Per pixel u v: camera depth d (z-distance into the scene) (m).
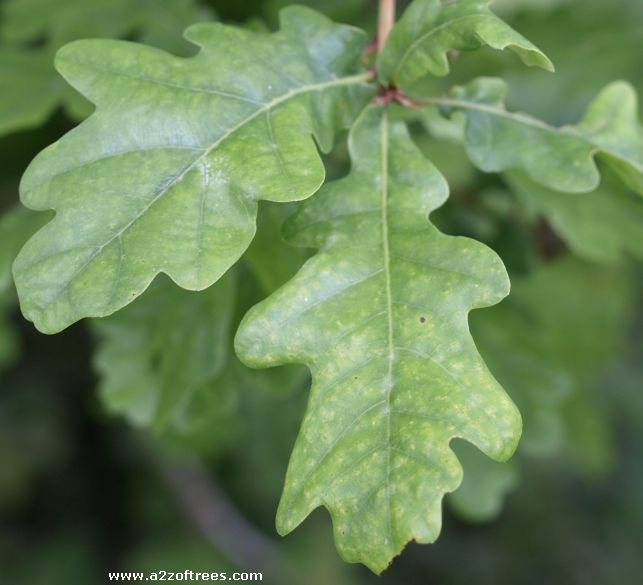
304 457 0.43
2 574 1.16
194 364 0.54
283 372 0.55
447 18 0.46
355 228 0.45
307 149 0.45
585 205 0.55
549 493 1.37
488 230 0.60
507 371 0.61
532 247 0.61
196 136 0.45
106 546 1.18
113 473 1.17
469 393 0.43
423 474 0.43
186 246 0.44
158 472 1.12
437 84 0.61
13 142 0.59
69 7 0.58
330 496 0.43
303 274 0.45
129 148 0.45
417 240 0.45
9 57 0.57
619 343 0.87
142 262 0.43
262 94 0.46
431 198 0.46
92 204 0.44
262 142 0.45
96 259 0.44
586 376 0.82
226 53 0.46
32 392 1.11
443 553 1.37
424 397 0.43
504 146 0.49
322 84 0.47
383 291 0.45
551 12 0.67
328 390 0.44
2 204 0.75
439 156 0.62
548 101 0.67
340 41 0.48
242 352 0.44
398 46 0.47
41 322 0.43
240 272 0.53
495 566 1.35
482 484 0.61
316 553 1.07
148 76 0.46
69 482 1.17
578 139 0.49
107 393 0.56
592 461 0.88
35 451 1.13
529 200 0.58
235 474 1.04
